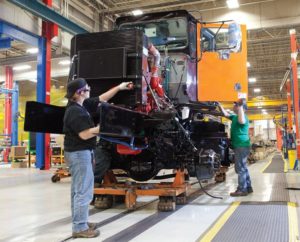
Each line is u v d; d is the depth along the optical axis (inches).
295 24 520.1
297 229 137.1
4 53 717.3
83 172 126.8
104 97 152.4
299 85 500.7
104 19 596.4
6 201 211.3
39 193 245.6
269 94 1244.5
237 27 216.5
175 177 195.5
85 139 124.6
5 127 706.2
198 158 209.2
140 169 206.2
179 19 218.2
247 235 129.2
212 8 541.6
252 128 1331.2
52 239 127.0
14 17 432.5
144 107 165.9
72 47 177.2
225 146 276.2
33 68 705.0
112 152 201.2
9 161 663.8
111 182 208.1
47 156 472.1
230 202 199.3
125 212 175.6
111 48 163.3
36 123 147.3
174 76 211.2
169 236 129.2
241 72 214.5
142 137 176.6
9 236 132.0
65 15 490.9
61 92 888.3
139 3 555.5
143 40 163.6
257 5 537.3
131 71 162.1
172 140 200.5
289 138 561.6
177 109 208.7
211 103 228.2
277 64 857.5
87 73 165.2
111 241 123.6
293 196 217.5
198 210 177.8
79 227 128.4
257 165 533.0
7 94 708.0
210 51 219.9
